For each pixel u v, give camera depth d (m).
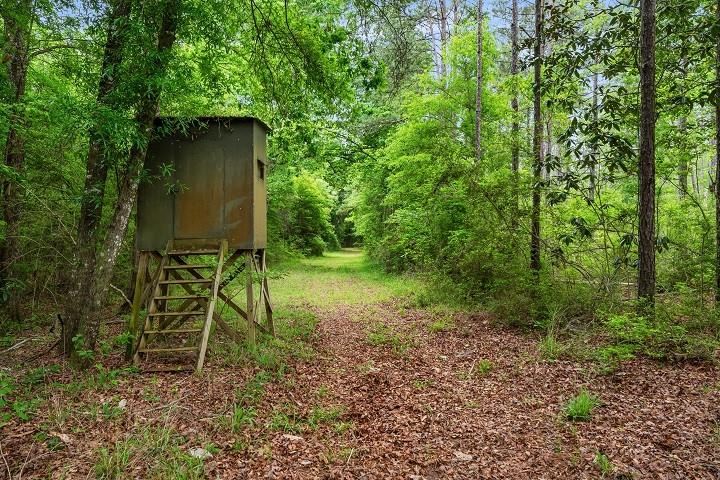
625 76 10.54
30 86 9.18
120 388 5.50
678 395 5.21
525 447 4.24
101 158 6.49
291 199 25.66
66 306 6.59
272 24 8.52
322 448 4.21
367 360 7.27
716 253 8.38
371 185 22.38
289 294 14.62
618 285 8.62
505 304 9.30
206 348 6.77
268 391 5.53
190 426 4.50
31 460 3.75
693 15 7.45
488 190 10.35
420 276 15.46
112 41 6.21
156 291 7.03
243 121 7.63
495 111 15.80
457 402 5.42
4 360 6.62
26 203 8.72
